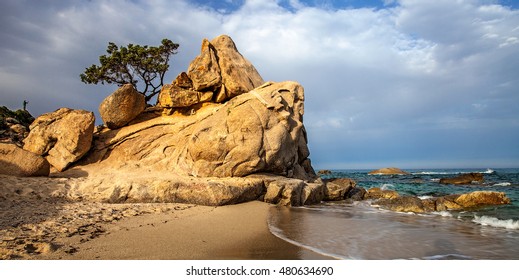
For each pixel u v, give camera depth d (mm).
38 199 13391
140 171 18875
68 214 10805
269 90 21641
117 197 14359
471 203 17656
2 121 24062
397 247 8984
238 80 23969
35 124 19922
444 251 8672
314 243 9219
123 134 21484
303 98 23016
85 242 8117
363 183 38812
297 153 22312
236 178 17531
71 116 19547
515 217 14289
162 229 9906
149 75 33344
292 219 12961
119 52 31719
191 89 23656
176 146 20672
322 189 20234
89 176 18062
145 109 23922
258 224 11539
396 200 17094
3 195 12906
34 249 7324
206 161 18281
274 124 19859
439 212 15547
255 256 7891
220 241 9070
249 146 18328
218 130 18766
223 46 25531
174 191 14750
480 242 9617
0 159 15500
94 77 32094
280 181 17812
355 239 9805
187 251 8000
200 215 12375
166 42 32938
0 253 6859
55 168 18578
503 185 33031
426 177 54938
